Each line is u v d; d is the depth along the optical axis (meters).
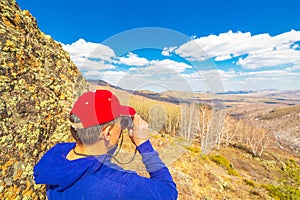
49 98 4.23
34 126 3.56
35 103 3.80
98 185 1.05
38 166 1.29
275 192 16.02
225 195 8.73
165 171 1.20
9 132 3.12
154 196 1.06
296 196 16.89
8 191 2.83
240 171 25.19
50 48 5.46
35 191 3.19
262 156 42.69
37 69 4.43
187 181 7.88
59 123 4.16
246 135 53.12
